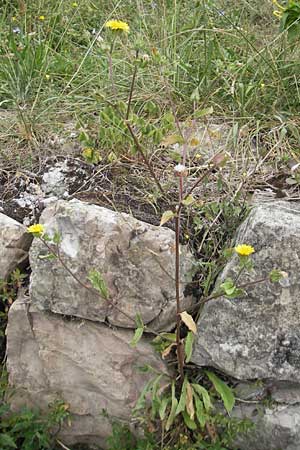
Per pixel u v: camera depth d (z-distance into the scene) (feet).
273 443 2.18
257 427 2.18
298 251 2.03
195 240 2.26
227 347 2.11
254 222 2.05
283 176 2.48
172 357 2.19
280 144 2.58
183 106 2.82
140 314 2.15
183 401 2.09
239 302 2.08
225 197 2.34
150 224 2.21
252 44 3.07
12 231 2.26
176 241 1.95
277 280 1.92
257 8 3.56
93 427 2.28
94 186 2.43
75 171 2.49
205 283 2.16
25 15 3.45
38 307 2.20
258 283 2.06
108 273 2.12
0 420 2.27
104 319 2.16
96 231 2.11
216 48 3.07
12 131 2.69
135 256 2.12
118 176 2.45
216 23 3.38
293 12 2.71
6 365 2.31
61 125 2.71
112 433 2.25
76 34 3.47
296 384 2.15
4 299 2.27
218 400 2.19
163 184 2.41
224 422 2.16
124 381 2.21
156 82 2.90
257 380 2.15
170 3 3.58
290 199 2.37
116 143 2.50
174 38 3.19
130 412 2.22
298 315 2.07
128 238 2.12
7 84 2.95
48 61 3.11
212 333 2.12
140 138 2.47
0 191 2.47
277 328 2.09
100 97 2.24
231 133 2.61
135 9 3.58
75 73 2.96
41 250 2.15
